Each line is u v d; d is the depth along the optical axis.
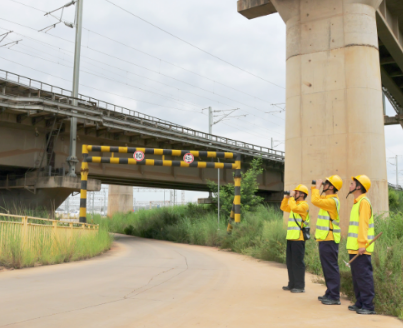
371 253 6.14
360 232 5.69
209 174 38.78
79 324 4.70
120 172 31.14
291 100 19.59
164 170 34.62
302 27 19.69
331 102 18.50
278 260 14.51
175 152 25.05
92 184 26.41
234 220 25.16
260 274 10.59
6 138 24.61
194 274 10.29
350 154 17.81
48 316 5.06
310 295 7.16
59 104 23.58
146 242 29.14
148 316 5.23
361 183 5.93
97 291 7.20
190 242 28.28
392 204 35.75
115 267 11.94
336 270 6.38
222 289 7.74
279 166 46.00
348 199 17.48
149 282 8.61
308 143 18.77
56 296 6.54
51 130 25.28
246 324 4.88
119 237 36.41
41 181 25.41
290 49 19.97
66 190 26.52
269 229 16.69
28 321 4.77
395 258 6.52
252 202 32.72
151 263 13.48
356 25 18.55
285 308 5.90
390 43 27.27
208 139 35.41
